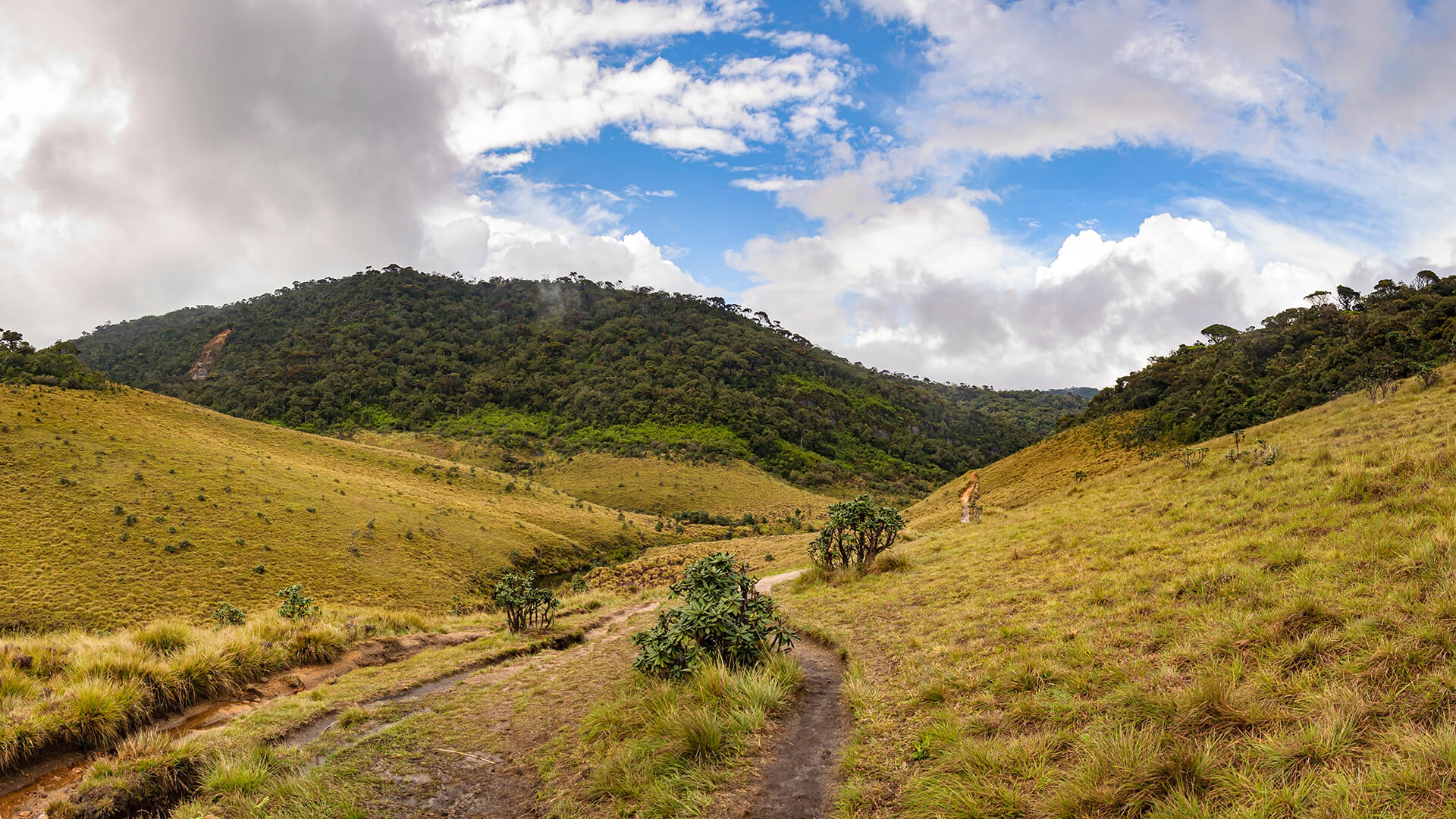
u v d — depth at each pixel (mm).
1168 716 4422
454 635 12758
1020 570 10789
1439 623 4598
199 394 180750
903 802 4070
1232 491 12719
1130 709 4613
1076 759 4133
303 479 79062
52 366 92438
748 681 6422
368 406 180375
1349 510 8727
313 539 61688
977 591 9914
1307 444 16250
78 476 61562
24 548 49000
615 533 92062
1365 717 3863
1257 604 6215
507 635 12805
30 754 5594
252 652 8664
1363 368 46625
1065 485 52469
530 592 13562
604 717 6102
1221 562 8047
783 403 186250
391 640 11305
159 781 5305
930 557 14812
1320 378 49750
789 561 32812
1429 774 3172
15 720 5707
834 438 180875
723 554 9602
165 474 66688
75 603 44219
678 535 98438
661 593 20625
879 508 15328
